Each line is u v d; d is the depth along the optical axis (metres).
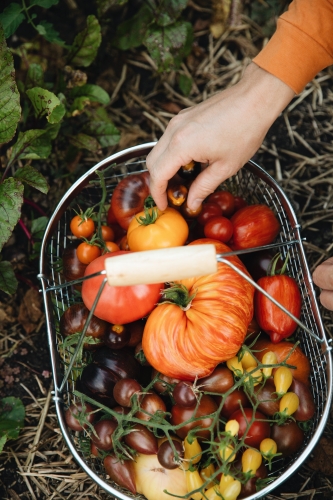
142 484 0.77
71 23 1.08
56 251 0.93
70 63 1.00
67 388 0.83
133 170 1.03
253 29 1.09
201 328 0.74
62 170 1.03
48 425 0.93
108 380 0.78
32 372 0.96
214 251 0.63
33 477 0.90
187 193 0.80
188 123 0.75
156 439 0.77
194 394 0.73
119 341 0.78
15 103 0.82
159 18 0.99
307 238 1.02
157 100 1.08
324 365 0.82
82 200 0.98
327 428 0.90
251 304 0.77
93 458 0.84
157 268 0.63
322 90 1.08
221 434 0.73
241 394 0.77
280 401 0.76
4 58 0.81
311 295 0.81
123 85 1.08
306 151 1.06
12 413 0.92
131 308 0.76
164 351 0.75
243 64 1.09
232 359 0.78
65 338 0.81
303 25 0.72
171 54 1.01
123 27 1.04
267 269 0.83
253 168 0.85
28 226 1.01
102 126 1.00
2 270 0.91
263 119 0.74
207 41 1.10
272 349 0.81
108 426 0.75
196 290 0.76
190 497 0.76
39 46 1.05
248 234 0.83
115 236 0.89
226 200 0.85
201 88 1.09
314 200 1.03
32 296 0.98
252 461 0.73
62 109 0.88
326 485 0.88
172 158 0.75
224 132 0.74
